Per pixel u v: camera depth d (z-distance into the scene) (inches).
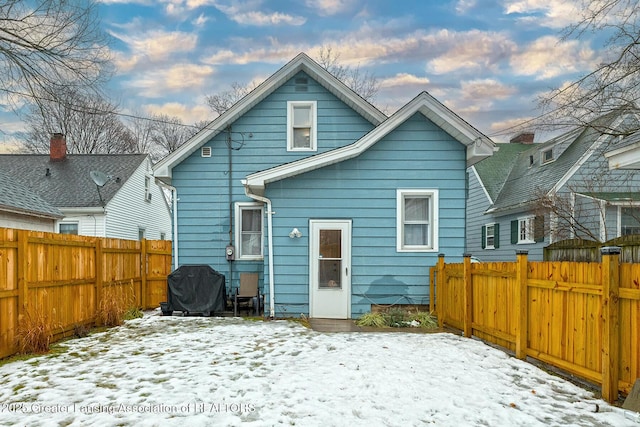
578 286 169.9
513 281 216.7
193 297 351.9
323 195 342.0
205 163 400.5
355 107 399.5
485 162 780.0
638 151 279.4
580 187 519.8
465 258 264.8
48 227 476.4
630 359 146.5
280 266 341.4
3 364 197.5
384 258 339.6
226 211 399.2
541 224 545.0
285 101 403.5
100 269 300.0
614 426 130.7
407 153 340.8
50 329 236.2
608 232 489.4
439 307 307.6
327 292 339.3
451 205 339.6
